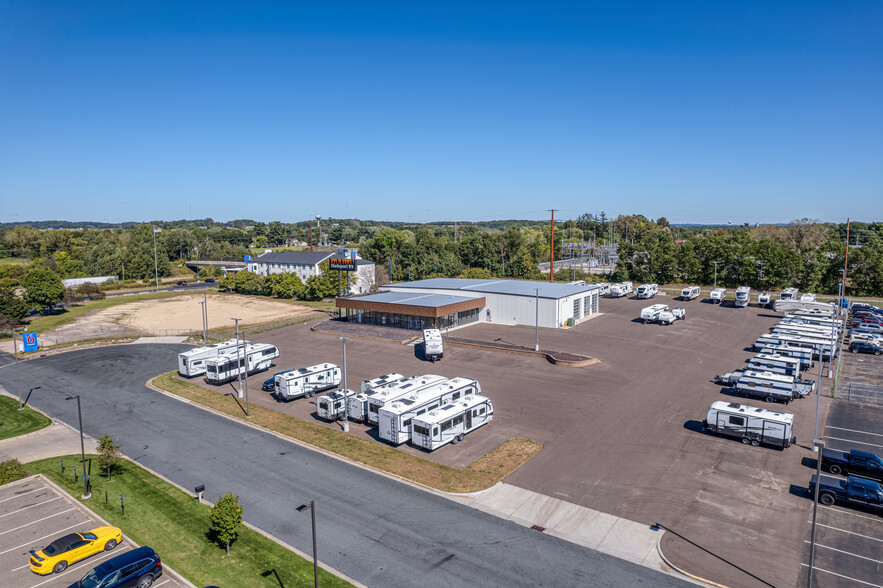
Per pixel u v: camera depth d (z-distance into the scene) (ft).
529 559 88.79
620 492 109.29
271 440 142.31
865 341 218.59
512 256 533.14
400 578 84.69
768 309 310.04
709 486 110.73
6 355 245.45
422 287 309.63
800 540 92.12
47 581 88.58
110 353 247.91
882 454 123.95
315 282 404.77
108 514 107.96
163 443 142.31
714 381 178.09
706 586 81.30
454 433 135.13
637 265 460.14
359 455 130.82
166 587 85.20
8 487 120.88
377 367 204.85
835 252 389.19
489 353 220.84
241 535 98.43
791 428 126.00
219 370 192.13
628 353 214.07
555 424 145.07
